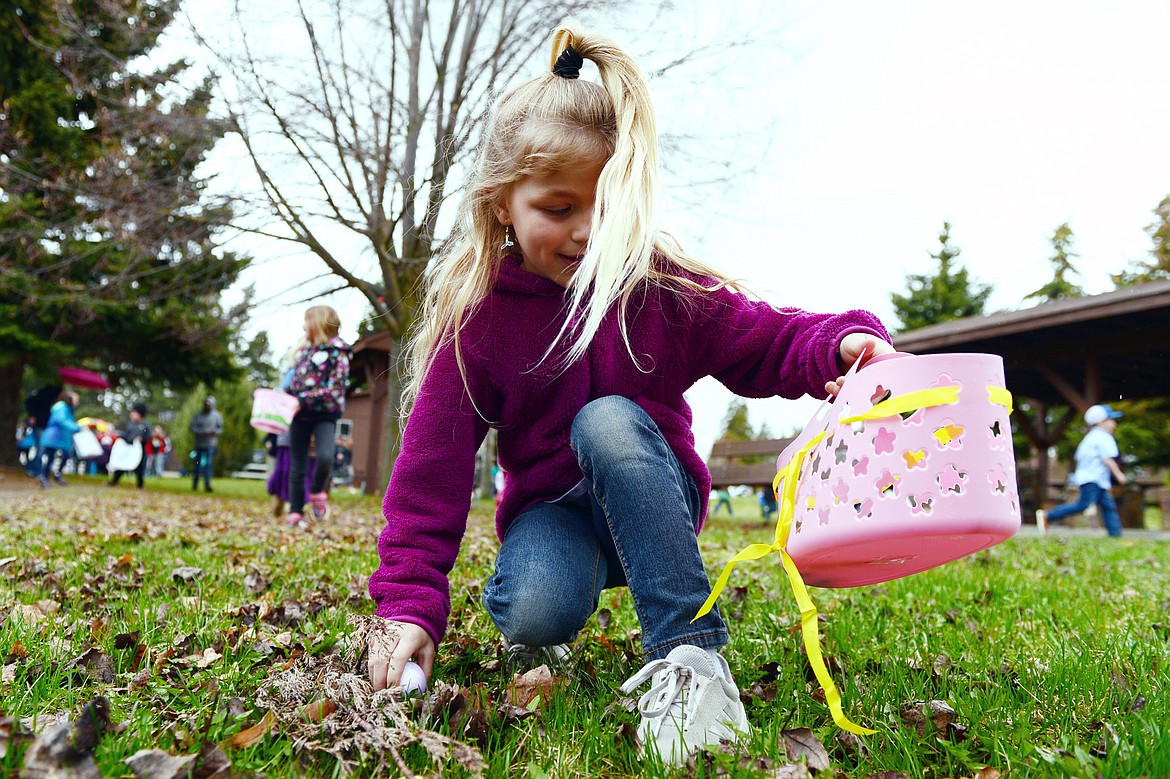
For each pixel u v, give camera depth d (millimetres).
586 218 1579
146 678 1611
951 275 30688
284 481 7406
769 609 2648
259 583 3053
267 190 9367
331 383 6070
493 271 1743
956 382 1225
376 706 1312
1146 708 1438
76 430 14039
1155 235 20734
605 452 1522
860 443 1263
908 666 1841
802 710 1509
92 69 11500
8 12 13883
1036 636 2273
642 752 1305
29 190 13336
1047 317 9602
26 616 2205
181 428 30531
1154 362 11531
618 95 1554
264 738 1261
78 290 12797
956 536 1268
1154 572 4363
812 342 1541
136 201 10008
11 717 1265
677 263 1720
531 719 1442
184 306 14734
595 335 1709
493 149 1643
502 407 1777
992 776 1208
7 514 6531
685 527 1494
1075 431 21312
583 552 1715
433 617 1545
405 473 1648
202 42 8648
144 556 3664
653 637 1445
